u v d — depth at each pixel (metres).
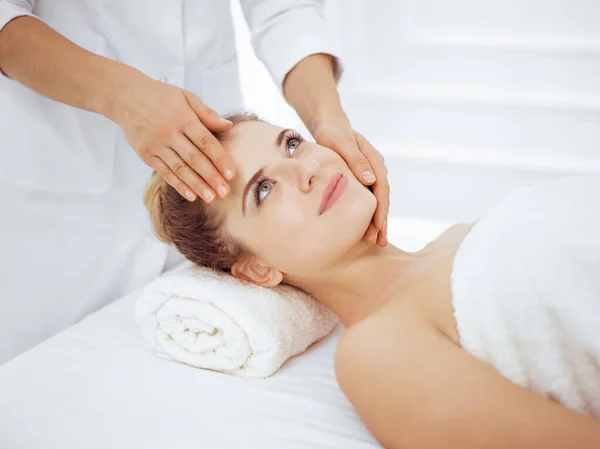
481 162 2.23
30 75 1.23
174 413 1.06
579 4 2.05
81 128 1.38
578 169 2.18
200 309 1.16
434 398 0.92
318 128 1.32
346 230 1.13
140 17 1.41
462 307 0.99
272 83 2.16
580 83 2.12
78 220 1.44
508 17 2.12
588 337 0.90
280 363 1.19
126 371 1.18
